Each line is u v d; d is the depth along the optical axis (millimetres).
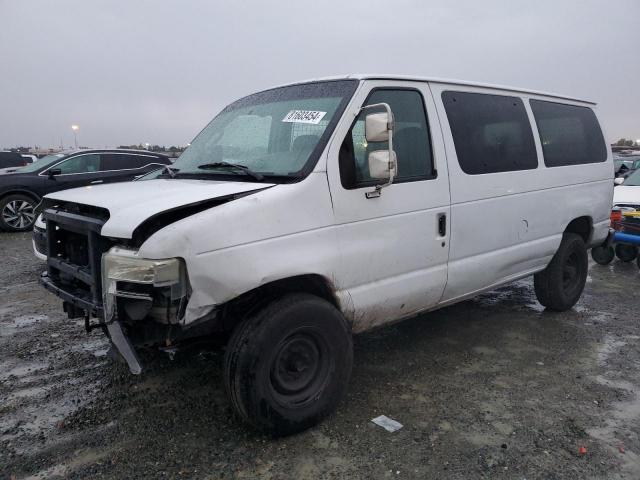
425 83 4047
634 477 2871
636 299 6324
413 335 5012
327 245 3285
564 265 5551
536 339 4926
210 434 3279
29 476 2879
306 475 2885
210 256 2795
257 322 3033
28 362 4398
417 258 3848
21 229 11383
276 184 3201
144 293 2748
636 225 7738
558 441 3211
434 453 3084
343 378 3418
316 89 3822
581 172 5516
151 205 2854
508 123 4719
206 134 4367
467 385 3959
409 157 3820
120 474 2891
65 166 11656
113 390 3881
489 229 4414
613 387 3941
